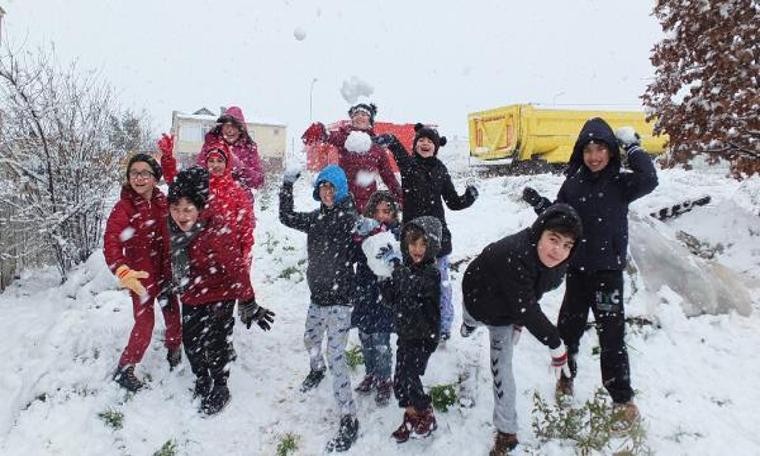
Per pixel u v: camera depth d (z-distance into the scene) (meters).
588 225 3.98
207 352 4.53
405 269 3.84
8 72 6.59
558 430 3.75
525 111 13.34
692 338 4.84
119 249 4.46
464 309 3.98
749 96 6.24
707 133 6.59
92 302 6.09
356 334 5.56
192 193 4.25
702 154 7.26
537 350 4.85
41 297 7.17
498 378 3.76
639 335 4.89
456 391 4.48
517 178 10.41
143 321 4.70
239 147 5.92
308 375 4.90
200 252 4.41
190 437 4.31
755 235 6.42
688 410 4.02
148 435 4.31
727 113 6.43
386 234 4.07
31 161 7.14
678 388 4.27
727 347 4.71
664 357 4.64
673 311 5.04
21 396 4.71
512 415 3.71
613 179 4.00
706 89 6.61
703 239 6.62
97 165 7.56
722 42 6.39
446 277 5.01
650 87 7.22
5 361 5.37
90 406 4.52
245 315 4.79
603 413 3.66
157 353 5.10
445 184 5.11
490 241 7.00
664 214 7.07
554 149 13.64
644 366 4.54
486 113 14.68
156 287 4.79
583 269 4.01
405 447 4.02
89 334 5.26
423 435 3.93
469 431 4.06
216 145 4.97
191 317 4.49
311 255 4.49
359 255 4.45
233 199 4.77
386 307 4.08
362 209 5.61
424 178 4.98
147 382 4.81
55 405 4.52
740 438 3.72
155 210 4.79
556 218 3.39
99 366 4.90
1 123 7.04
